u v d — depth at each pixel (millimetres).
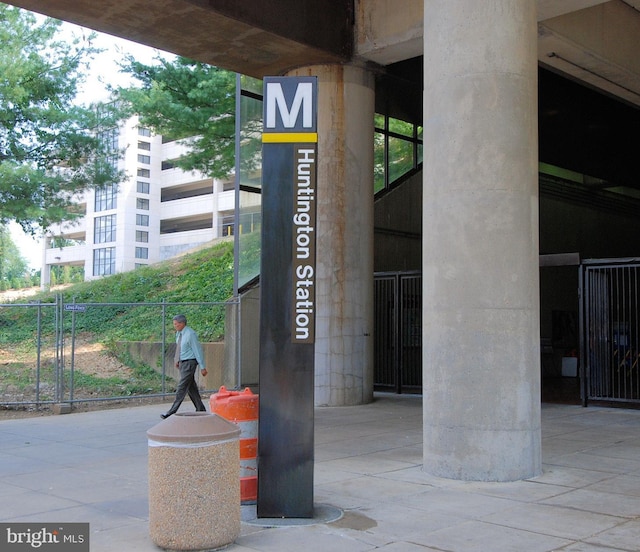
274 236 6488
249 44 13414
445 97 8164
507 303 7883
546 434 10922
